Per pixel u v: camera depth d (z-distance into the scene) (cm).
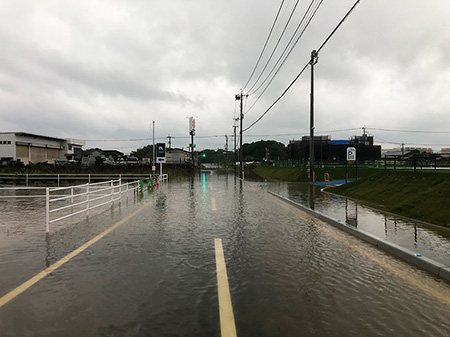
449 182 1098
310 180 3059
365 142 5547
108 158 8388
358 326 321
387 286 434
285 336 300
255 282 442
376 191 1446
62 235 730
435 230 764
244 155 13675
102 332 303
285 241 695
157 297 385
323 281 450
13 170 3612
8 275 458
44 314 338
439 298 396
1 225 858
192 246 639
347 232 802
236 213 1112
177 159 8888
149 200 1526
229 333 304
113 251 593
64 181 3098
